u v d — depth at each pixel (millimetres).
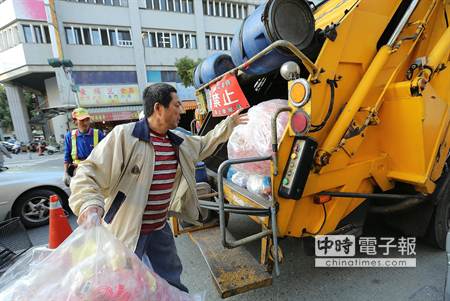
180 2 21844
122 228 1642
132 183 1647
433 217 2684
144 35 20750
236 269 2180
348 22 2045
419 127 2123
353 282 2484
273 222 1960
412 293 2289
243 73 2635
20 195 4348
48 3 16875
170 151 1839
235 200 2537
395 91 2199
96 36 19359
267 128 2166
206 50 23297
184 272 2832
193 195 2006
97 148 1589
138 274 1313
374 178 2344
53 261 1256
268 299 2348
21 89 23484
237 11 24281
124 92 20344
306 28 2020
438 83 2420
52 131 27188
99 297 1148
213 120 3656
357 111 2127
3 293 1201
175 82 22125
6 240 2738
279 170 1945
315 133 1978
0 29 19547
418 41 2434
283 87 3408
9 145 21891
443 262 2666
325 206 2203
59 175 4688
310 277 2592
